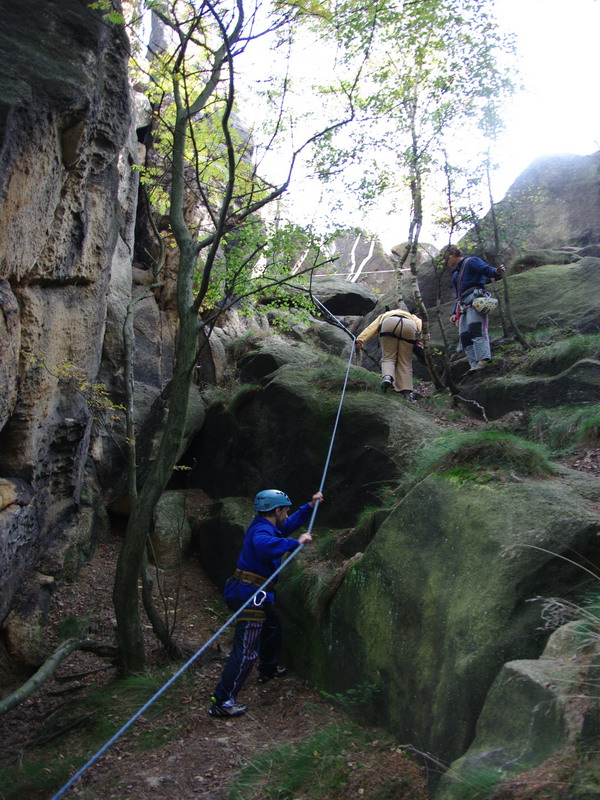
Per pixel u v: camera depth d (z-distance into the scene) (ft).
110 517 26.37
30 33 16.58
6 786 14.11
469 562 13.17
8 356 16.30
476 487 14.24
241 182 25.99
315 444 23.17
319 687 16.72
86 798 13.39
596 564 12.28
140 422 27.76
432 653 13.04
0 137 14.08
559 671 9.88
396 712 13.70
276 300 27.40
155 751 15.07
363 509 21.45
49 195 16.80
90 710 16.93
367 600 15.34
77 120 16.93
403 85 26.17
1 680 18.54
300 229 19.84
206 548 24.14
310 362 28.37
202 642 20.11
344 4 18.22
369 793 12.04
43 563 21.30
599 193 43.39
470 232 35.22
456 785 9.38
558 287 32.48
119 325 27.12
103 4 17.57
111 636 20.43
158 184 29.58
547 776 8.32
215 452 27.17
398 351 26.94
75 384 20.49
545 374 26.81
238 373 31.48
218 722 16.06
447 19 22.39
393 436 21.63
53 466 21.02
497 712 10.17
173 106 29.53
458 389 28.48
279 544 16.52
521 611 11.96
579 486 14.40
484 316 28.37
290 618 18.48
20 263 16.52
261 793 12.75
